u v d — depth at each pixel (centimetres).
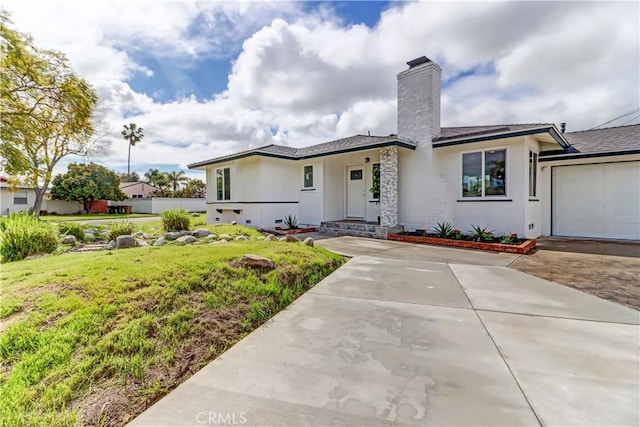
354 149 1081
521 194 856
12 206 2741
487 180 923
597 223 962
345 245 862
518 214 862
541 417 185
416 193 1049
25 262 444
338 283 480
